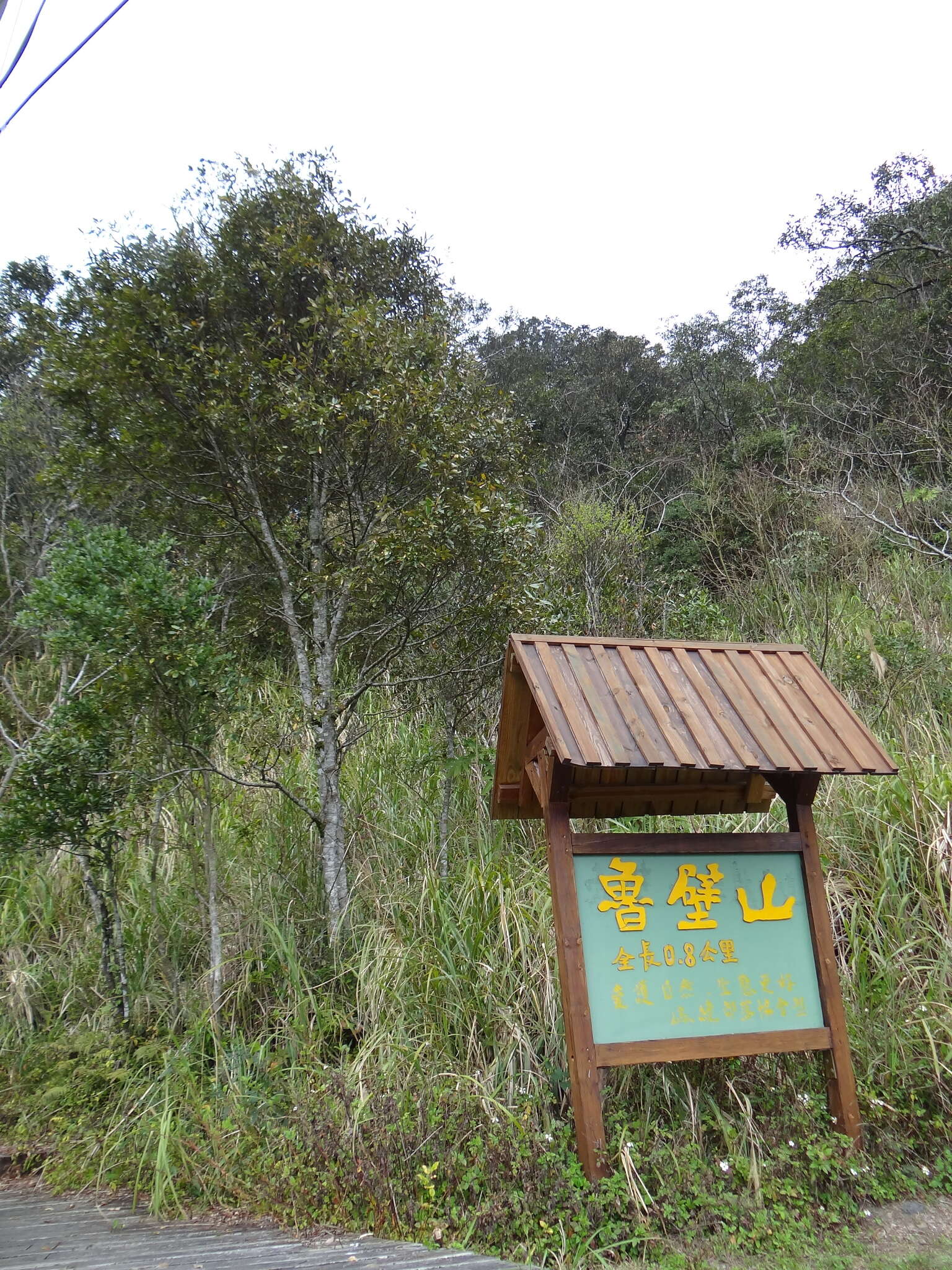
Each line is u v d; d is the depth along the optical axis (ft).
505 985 15.58
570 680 12.39
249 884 19.44
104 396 19.07
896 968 15.40
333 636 19.76
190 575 20.88
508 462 21.50
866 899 17.10
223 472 20.15
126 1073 15.40
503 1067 14.42
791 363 56.90
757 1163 12.17
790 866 13.26
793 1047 12.41
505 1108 13.10
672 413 57.06
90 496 20.44
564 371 65.82
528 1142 12.44
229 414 19.08
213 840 19.33
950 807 17.31
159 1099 14.83
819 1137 12.41
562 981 12.06
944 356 44.24
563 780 12.63
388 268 22.25
